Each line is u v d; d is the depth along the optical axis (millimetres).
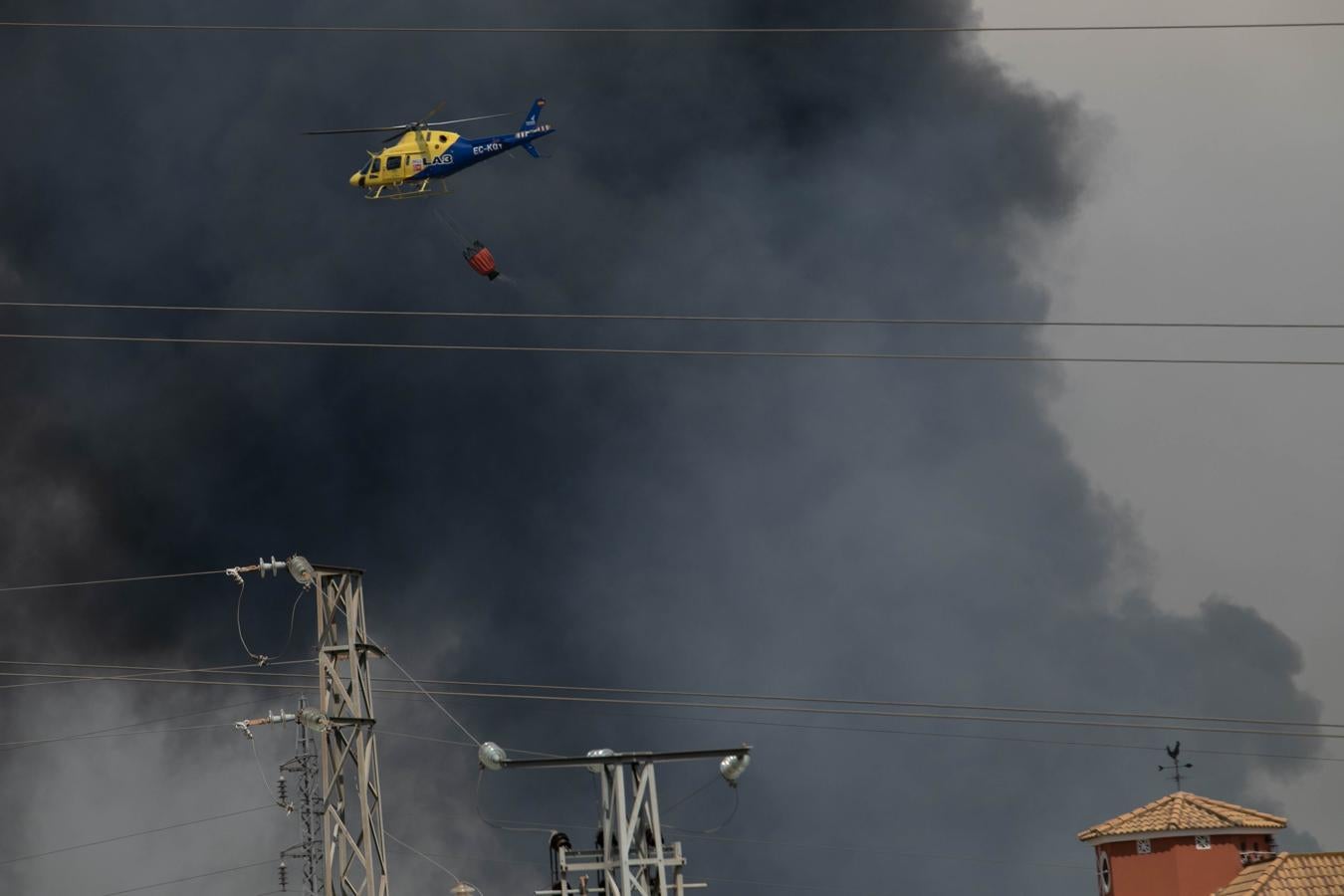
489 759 144125
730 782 143375
